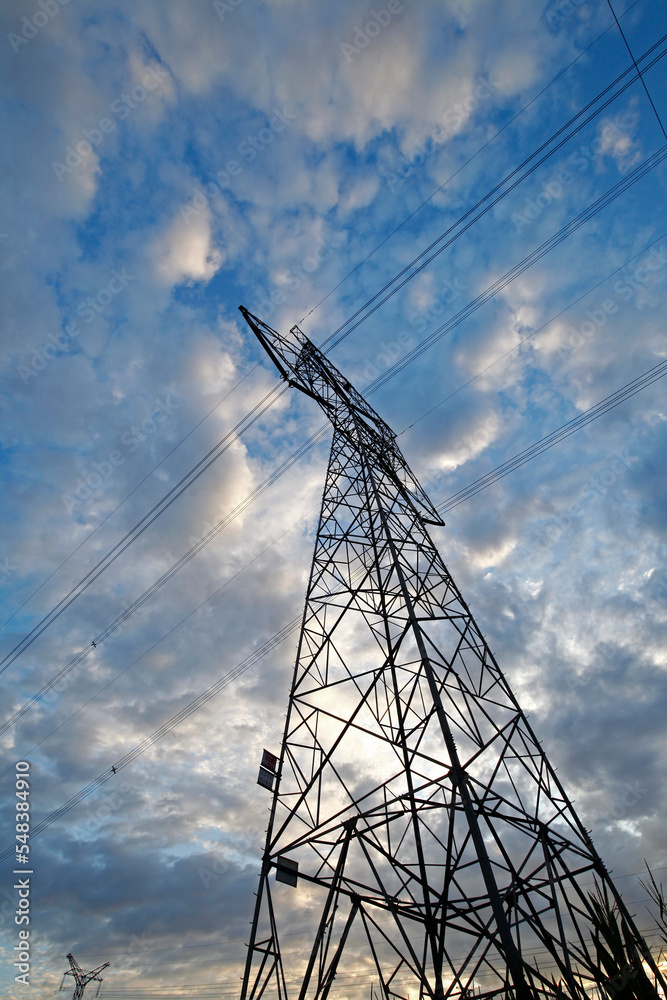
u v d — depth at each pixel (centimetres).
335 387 2205
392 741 1152
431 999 880
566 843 1066
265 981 1002
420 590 1396
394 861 1030
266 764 1265
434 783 1027
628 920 898
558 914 973
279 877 1128
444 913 927
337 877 1062
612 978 845
